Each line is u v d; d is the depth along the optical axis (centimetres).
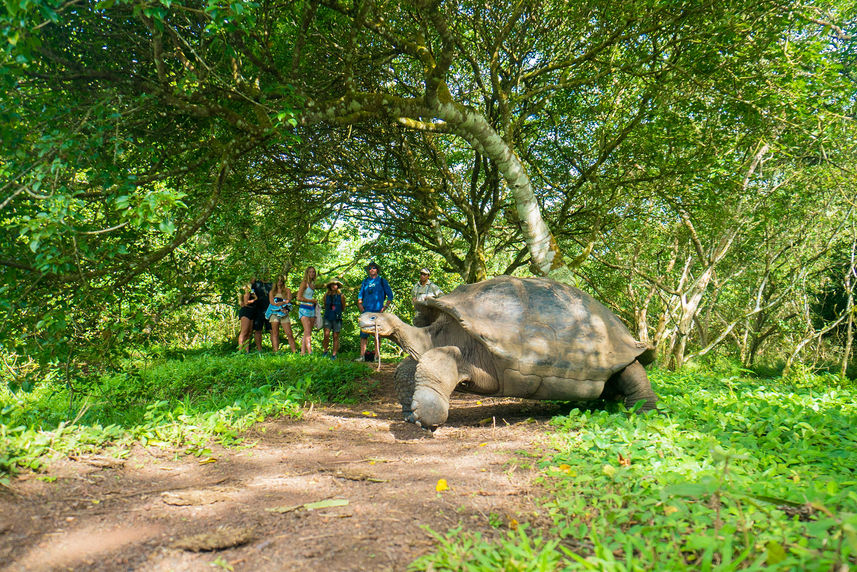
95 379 539
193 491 335
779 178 1463
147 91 598
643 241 1534
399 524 278
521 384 534
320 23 900
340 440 503
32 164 441
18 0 348
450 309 541
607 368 550
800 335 1928
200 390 816
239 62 731
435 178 1366
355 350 1541
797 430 470
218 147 676
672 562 212
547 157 1277
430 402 509
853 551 209
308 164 1109
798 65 828
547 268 877
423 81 1127
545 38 1060
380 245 1526
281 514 295
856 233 1535
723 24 803
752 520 252
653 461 358
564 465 371
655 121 977
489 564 221
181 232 602
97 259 490
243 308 1157
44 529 271
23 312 507
